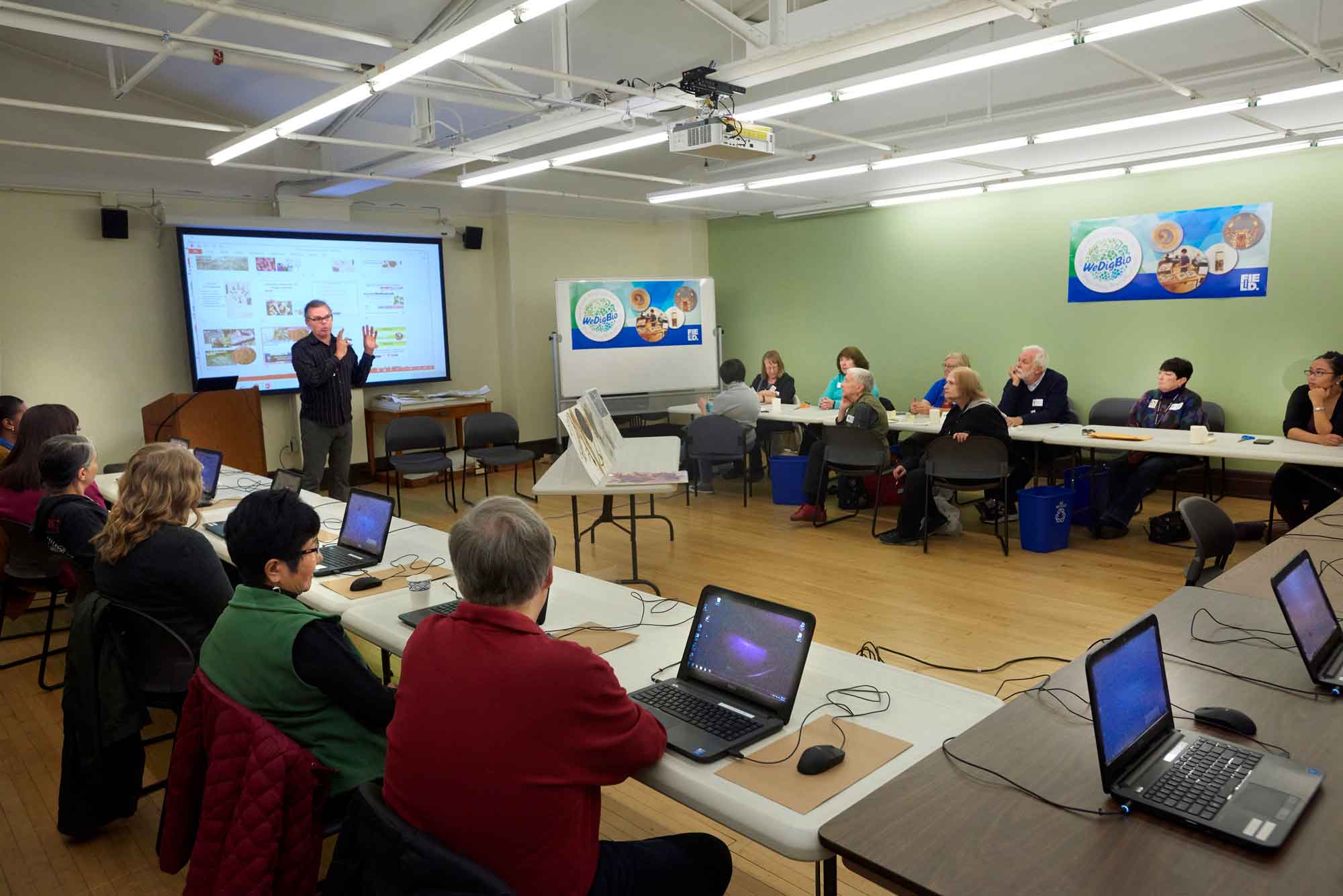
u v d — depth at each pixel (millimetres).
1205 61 5312
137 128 6301
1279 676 1848
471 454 6691
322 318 5469
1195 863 1193
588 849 1373
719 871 1641
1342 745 1536
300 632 1718
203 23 3457
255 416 6301
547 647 1359
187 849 1812
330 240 7223
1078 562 4836
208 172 6727
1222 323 6316
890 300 8148
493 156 5352
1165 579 4492
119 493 2326
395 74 3402
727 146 3934
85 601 2324
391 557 2996
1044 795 1385
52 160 5988
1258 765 1434
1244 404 6289
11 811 2658
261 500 1779
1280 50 5039
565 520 6184
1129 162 6145
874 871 1220
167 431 5961
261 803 1603
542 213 8516
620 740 1367
